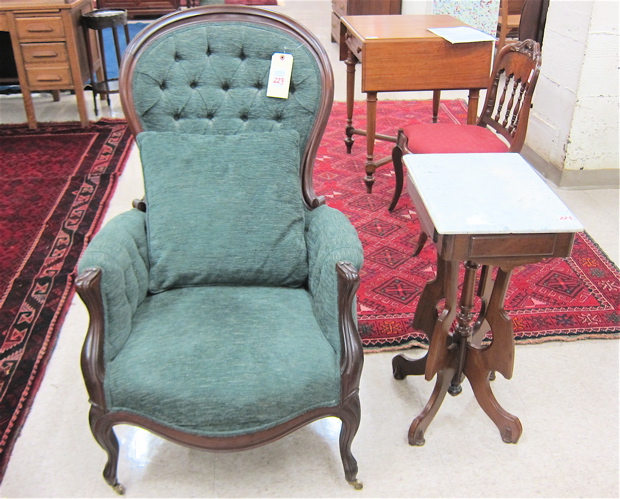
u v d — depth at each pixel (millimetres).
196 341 1560
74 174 3607
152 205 1805
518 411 1960
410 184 1763
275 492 1691
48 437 1851
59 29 4023
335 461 1789
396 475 1743
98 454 1801
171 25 1921
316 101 1929
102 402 1485
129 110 1884
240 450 1507
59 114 4602
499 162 1785
